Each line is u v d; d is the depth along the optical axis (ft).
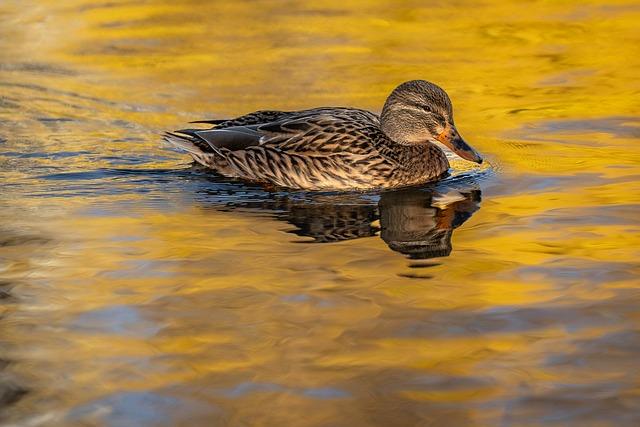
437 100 50.88
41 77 67.82
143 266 36.68
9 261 37.22
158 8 85.51
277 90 64.59
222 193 47.67
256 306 32.94
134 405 26.76
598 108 59.57
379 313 32.27
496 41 75.10
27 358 29.40
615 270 35.32
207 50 73.82
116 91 64.85
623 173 47.70
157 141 55.67
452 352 29.43
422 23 80.53
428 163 50.49
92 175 49.70
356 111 53.72
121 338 30.68
